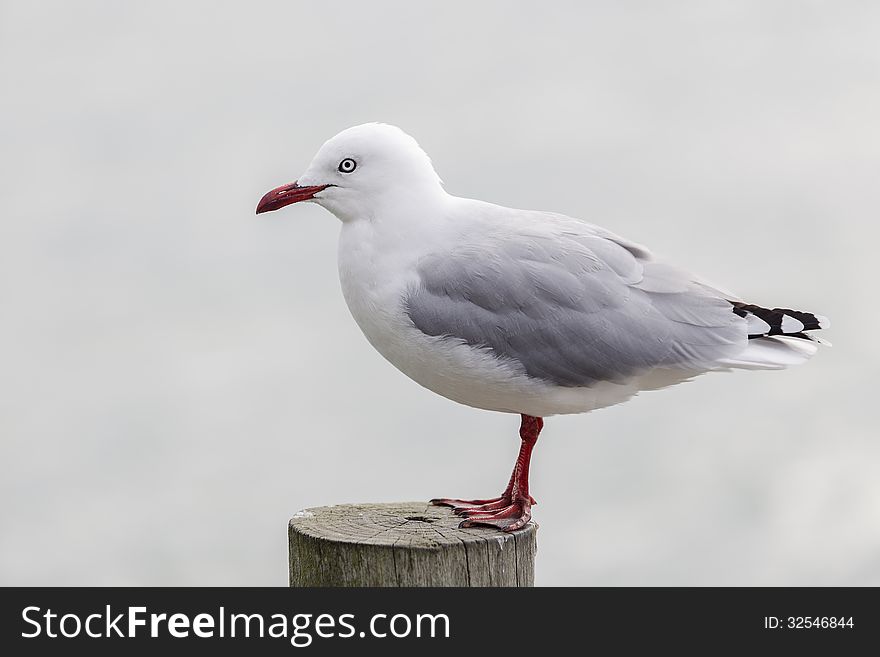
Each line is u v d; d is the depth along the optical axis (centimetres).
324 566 828
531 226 925
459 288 889
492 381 905
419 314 892
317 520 895
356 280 918
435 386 943
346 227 934
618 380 912
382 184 910
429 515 916
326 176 920
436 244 905
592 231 943
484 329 888
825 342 956
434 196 923
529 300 887
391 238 907
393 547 809
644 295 916
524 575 857
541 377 902
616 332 895
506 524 883
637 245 948
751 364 924
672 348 908
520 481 937
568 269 899
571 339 889
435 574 810
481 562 822
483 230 915
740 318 934
